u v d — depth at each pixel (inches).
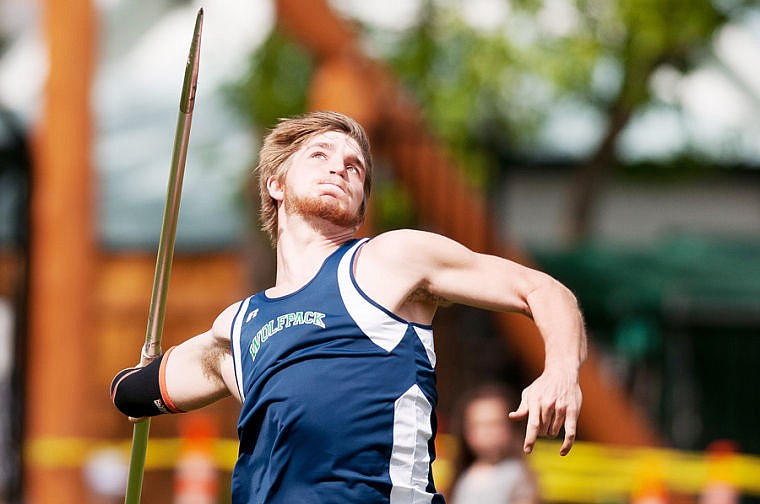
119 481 1061.8
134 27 1572.3
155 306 335.6
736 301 1306.6
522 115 1396.4
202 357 326.0
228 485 1195.9
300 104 1362.0
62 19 1037.2
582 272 1348.4
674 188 1633.9
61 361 1039.6
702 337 1317.7
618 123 1459.2
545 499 664.4
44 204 1045.8
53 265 1042.7
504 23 1332.4
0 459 1149.1
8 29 1524.4
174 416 1349.7
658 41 1320.1
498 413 619.2
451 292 298.4
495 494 610.9
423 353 297.6
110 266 1412.4
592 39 1338.6
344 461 290.4
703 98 1587.1
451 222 1098.1
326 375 291.7
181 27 1595.7
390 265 298.2
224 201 1450.5
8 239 1316.4
